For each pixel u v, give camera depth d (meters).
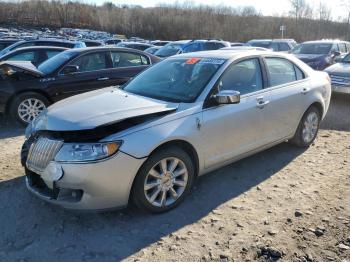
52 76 7.32
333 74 9.53
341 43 14.20
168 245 3.29
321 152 5.53
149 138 3.53
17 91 7.00
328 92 5.84
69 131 3.42
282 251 3.17
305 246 3.24
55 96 7.36
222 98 3.98
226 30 57.78
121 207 3.57
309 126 5.60
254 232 3.46
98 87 7.77
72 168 3.29
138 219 3.70
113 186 3.40
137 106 3.83
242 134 4.43
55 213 3.81
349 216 3.70
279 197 4.13
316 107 5.65
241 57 4.58
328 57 12.77
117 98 4.18
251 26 57.31
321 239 3.33
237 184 4.46
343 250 3.18
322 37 50.31
